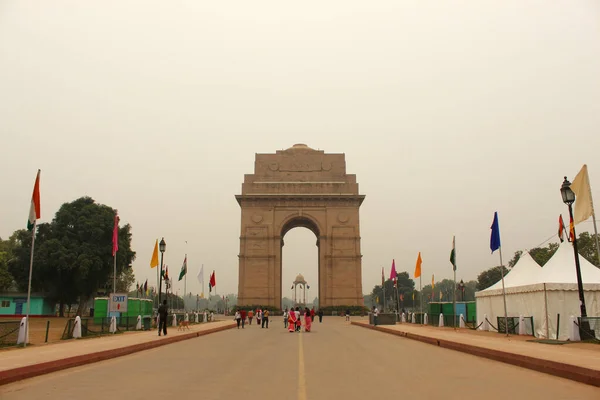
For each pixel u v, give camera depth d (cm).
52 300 9769
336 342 3619
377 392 1500
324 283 10300
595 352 2362
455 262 5266
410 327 5556
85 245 9112
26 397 1420
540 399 1389
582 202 3300
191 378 1789
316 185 10700
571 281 3741
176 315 6544
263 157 10931
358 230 10500
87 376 1844
